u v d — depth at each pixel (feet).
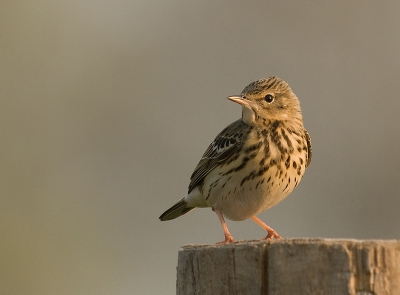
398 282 23.93
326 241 24.68
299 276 24.54
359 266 23.95
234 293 25.91
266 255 25.46
